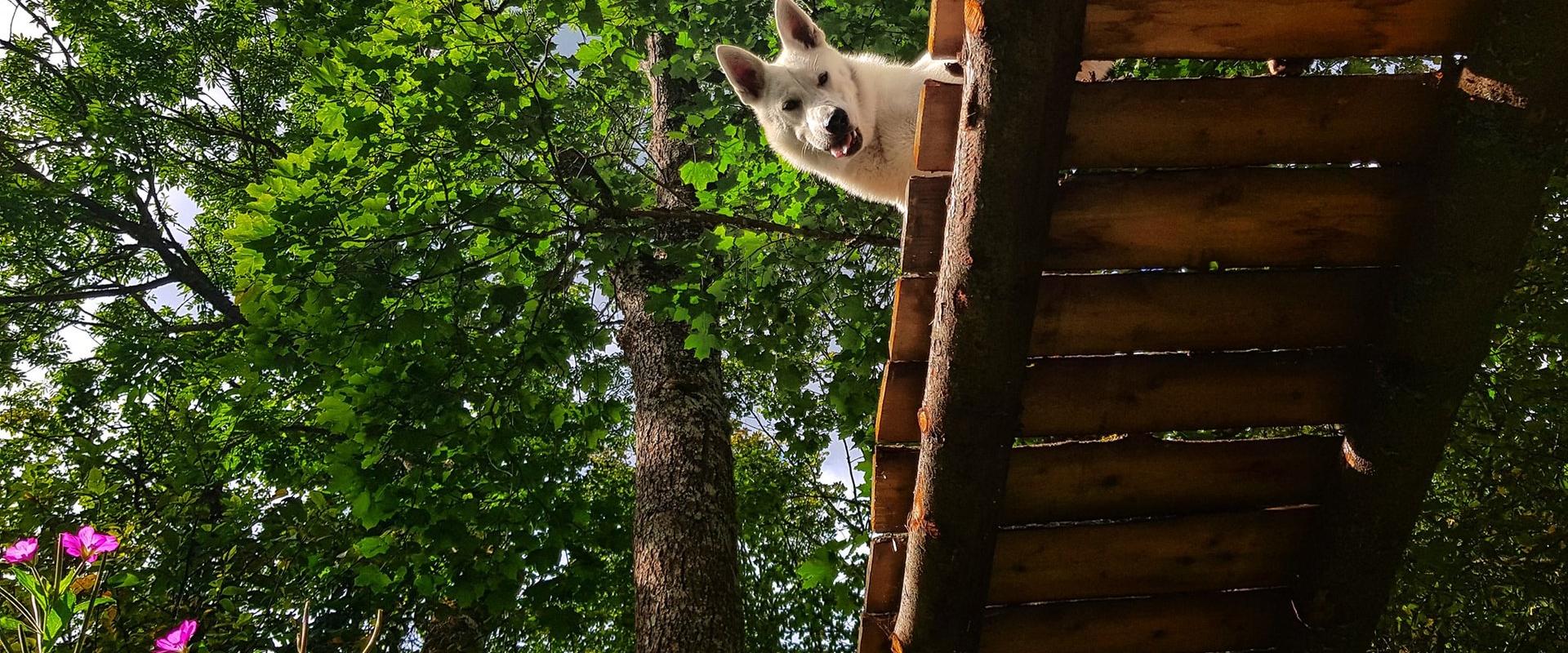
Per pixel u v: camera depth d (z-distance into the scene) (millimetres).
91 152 10633
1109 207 1756
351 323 4809
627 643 10500
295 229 4758
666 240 5609
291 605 7219
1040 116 1545
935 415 1872
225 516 6867
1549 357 4492
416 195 5105
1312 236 1778
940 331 1805
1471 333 1695
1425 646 5059
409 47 5043
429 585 5246
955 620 2070
